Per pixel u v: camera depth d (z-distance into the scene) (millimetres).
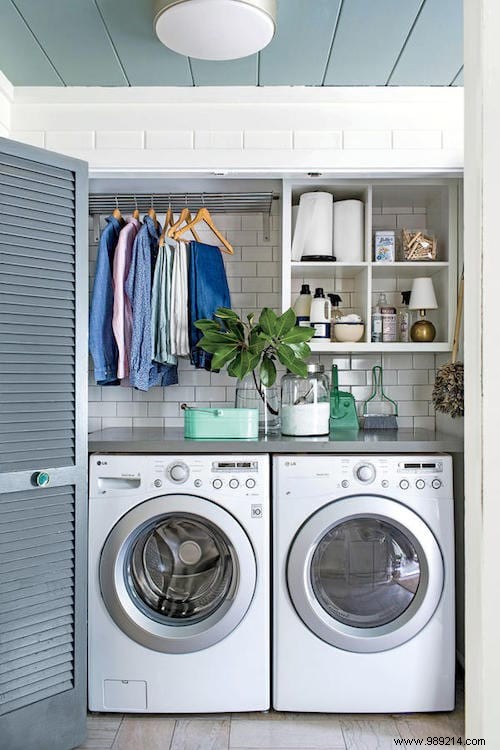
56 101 2432
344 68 2250
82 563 2078
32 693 1946
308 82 2371
